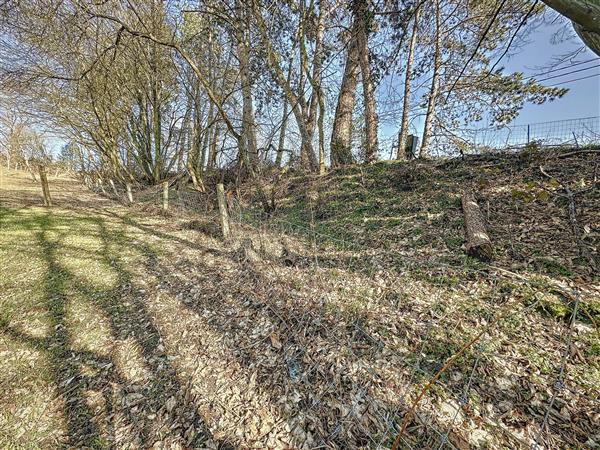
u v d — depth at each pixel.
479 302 2.61
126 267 4.84
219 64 10.72
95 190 16.42
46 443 1.97
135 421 2.10
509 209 3.99
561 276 2.66
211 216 7.75
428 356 2.19
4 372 2.61
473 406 1.79
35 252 5.57
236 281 3.96
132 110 13.84
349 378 2.13
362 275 3.42
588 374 1.86
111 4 9.30
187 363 2.61
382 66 7.20
